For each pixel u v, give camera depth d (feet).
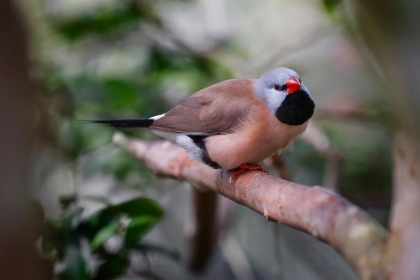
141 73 28.02
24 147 9.32
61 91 25.25
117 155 26.14
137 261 29.40
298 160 28.25
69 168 24.67
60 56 28.71
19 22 9.60
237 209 31.14
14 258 9.27
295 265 32.55
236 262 29.99
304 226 11.58
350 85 28.53
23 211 9.36
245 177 16.21
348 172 27.81
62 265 17.46
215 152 19.31
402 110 7.05
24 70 9.43
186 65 27.27
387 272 8.43
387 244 8.68
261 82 19.74
